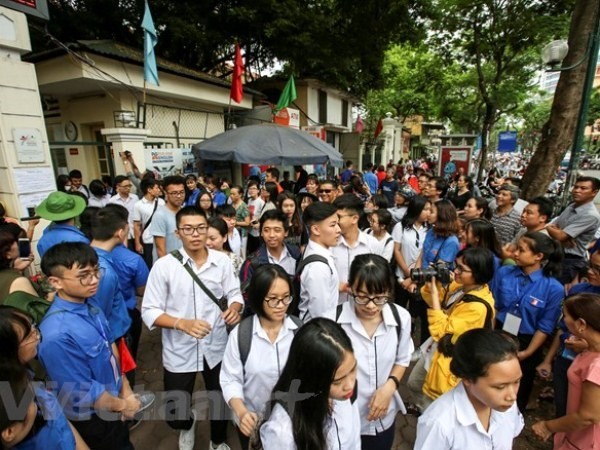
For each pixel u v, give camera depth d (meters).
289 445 1.21
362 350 1.79
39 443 1.24
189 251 2.22
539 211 3.38
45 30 6.13
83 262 1.58
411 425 2.69
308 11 10.42
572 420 1.66
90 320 1.68
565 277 3.53
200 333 1.93
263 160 6.93
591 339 1.68
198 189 6.14
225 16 10.15
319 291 2.09
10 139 4.37
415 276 2.44
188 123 9.77
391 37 11.59
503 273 2.64
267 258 2.76
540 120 29.42
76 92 8.20
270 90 14.68
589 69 4.93
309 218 2.25
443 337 2.12
